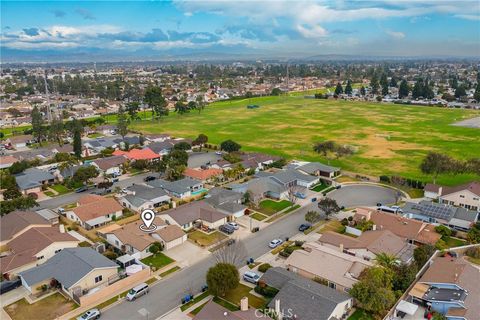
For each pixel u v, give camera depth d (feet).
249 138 537.24
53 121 538.47
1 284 186.80
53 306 174.81
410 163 401.08
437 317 157.79
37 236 223.10
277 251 222.89
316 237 240.53
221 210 271.28
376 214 255.09
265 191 305.73
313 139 523.29
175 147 455.22
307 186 330.95
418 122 636.48
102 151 455.22
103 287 183.11
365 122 643.86
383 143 492.54
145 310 171.83
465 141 495.82
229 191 302.04
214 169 361.30
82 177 330.13
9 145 503.20
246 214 276.00
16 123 650.02
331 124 630.74
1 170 367.66
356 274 185.16
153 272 202.28
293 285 172.96
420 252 202.90
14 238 229.04
